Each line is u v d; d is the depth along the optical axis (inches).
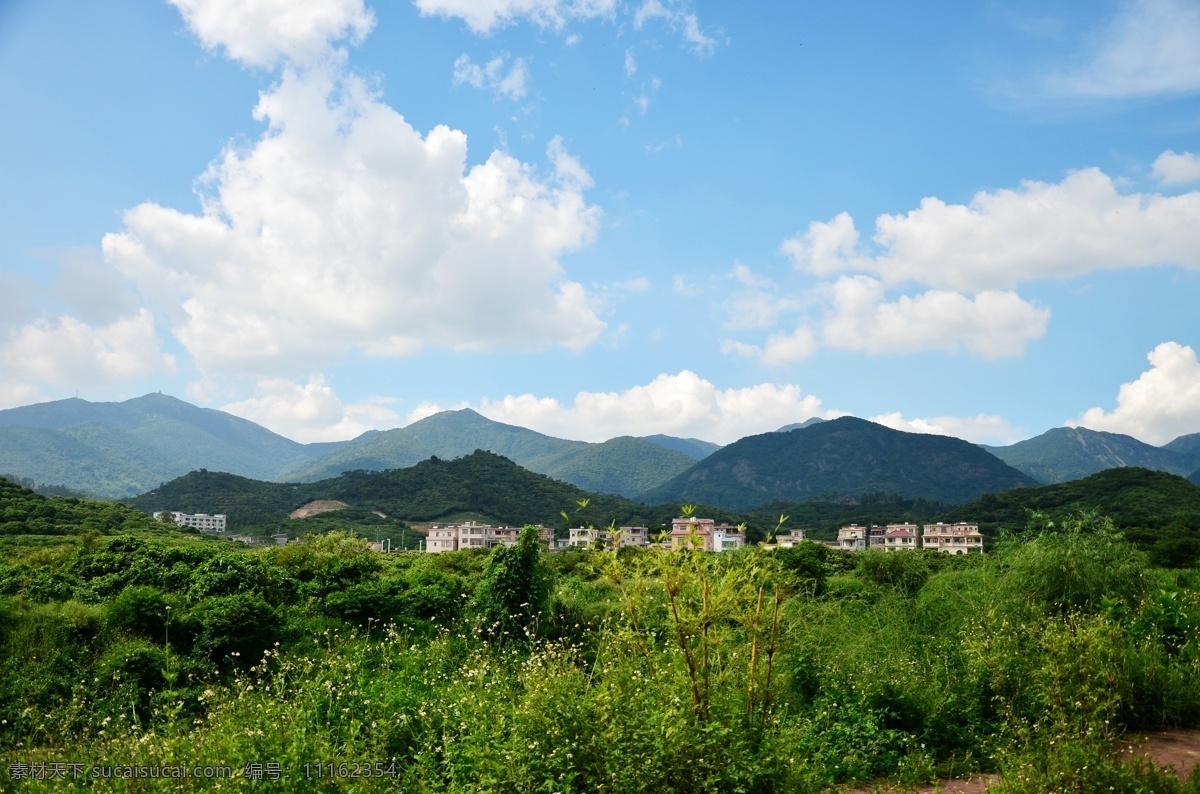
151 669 386.6
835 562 798.5
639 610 287.7
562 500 5703.7
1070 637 372.2
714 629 265.6
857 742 323.3
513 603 504.7
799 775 239.8
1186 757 296.8
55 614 436.1
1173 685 344.2
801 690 379.2
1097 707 307.6
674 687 255.1
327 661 375.9
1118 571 528.1
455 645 462.3
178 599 477.7
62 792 234.5
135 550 597.3
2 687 369.4
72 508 2076.8
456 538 4005.9
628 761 219.6
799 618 446.0
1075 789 223.6
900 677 374.3
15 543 1423.5
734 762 226.2
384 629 499.2
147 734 257.8
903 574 695.1
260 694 319.3
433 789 239.9
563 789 213.6
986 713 360.2
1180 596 499.5
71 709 341.4
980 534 3147.1
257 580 537.3
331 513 4950.8
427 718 292.8
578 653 435.8
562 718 236.4
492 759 232.4
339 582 569.6
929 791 287.6
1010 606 500.1
